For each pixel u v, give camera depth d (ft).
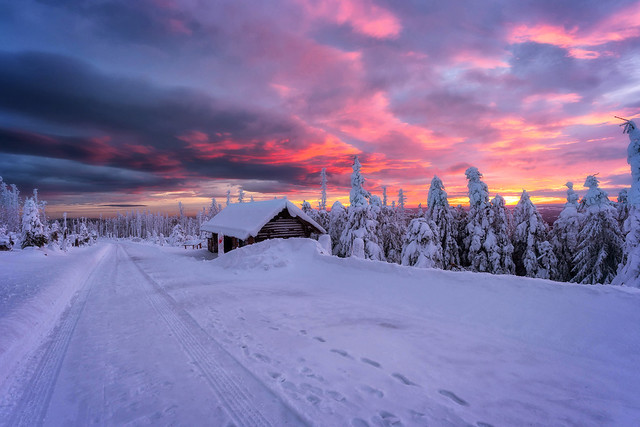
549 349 16.83
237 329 21.95
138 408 12.46
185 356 17.78
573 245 89.45
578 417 11.00
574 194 93.61
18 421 11.91
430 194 107.14
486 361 15.70
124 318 26.71
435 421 10.91
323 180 153.79
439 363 15.58
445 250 99.25
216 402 12.75
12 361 17.21
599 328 17.16
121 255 118.11
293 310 26.35
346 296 30.73
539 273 87.35
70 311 29.99
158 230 526.16
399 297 27.71
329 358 16.51
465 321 21.63
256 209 90.33
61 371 16.42
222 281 43.78
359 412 11.56
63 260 89.45
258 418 11.48
